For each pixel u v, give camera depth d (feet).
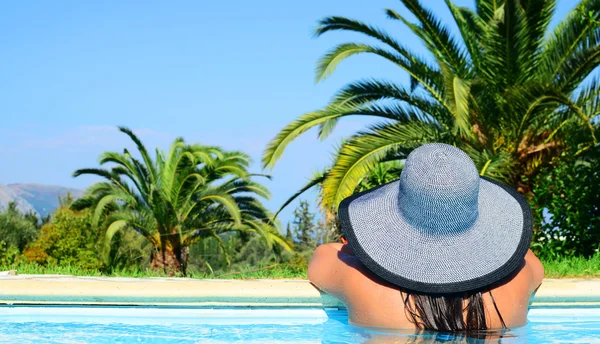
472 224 10.46
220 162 63.87
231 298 15.42
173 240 64.90
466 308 10.24
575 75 33.63
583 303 15.52
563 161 32.68
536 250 30.35
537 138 37.04
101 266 67.67
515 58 34.94
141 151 63.05
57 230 69.97
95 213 59.93
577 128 33.96
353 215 10.93
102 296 15.53
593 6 33.65
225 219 66.28
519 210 10.96
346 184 34.06
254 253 82.48
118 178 64.34
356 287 10.95
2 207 110.11
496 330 10.34
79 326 14.11
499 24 34.30
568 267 24.34
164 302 15.48
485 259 10.26
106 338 12.89
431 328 10.16
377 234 10.58
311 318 14.90
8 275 21.93
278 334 13.05
